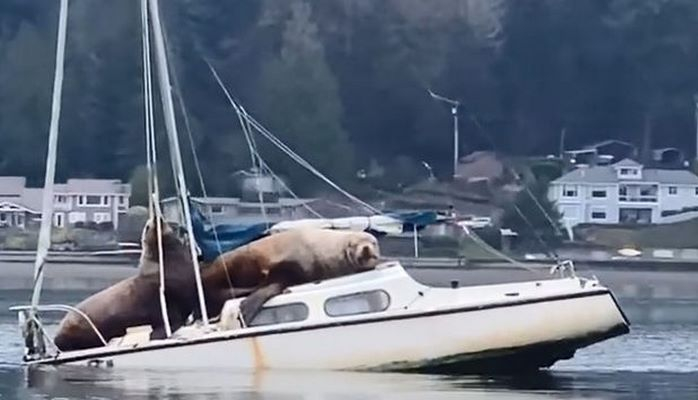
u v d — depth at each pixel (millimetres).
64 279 165125
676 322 108562
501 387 62812
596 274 193750
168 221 70062
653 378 68438
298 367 64812
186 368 65500
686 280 191875
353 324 64750
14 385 62531
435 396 59906
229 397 58906
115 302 68625
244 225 68750
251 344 65000
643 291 172000
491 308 64938
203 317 66750
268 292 66000
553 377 67250
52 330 77438
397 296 65125
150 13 74312
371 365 64750
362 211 162250
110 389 61156
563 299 65250
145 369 66000
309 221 69062
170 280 68500
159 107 152875
